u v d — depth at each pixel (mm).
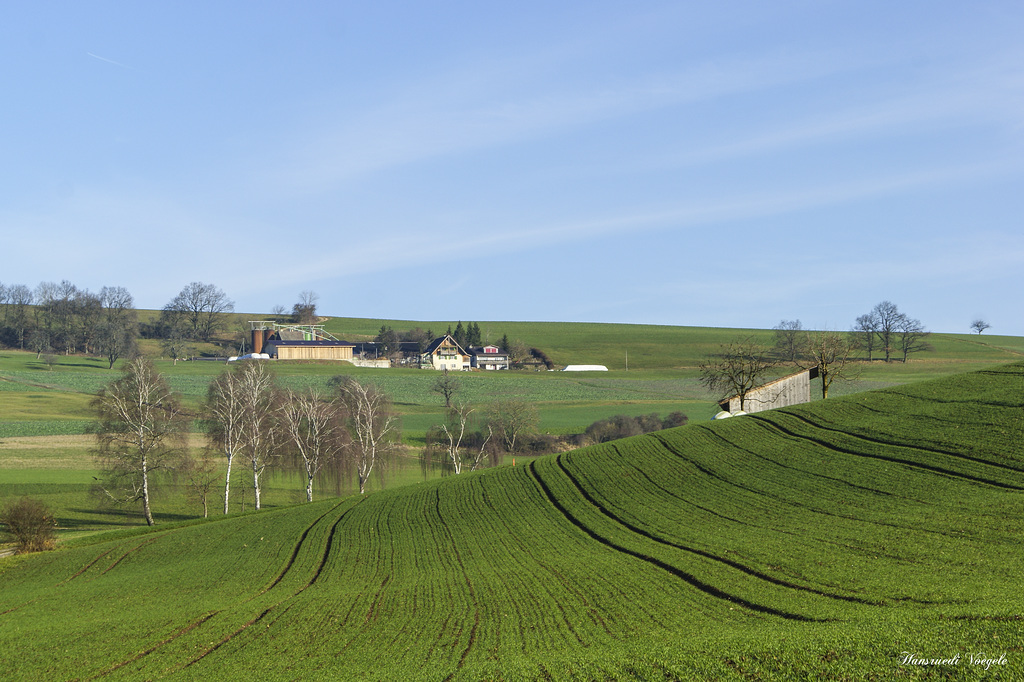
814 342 79875
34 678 29469
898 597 26797
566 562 38531
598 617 29828
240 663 28969
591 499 50219
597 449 61812
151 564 51344
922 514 36344
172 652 31031
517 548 42875
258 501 80125
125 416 75188
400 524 52469
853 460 46250
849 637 20906
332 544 49719
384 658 27828
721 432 57375
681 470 51656
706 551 36625
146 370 78375
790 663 19703
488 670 23984
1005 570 28172
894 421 50812
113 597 42562
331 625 32688
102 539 62781
